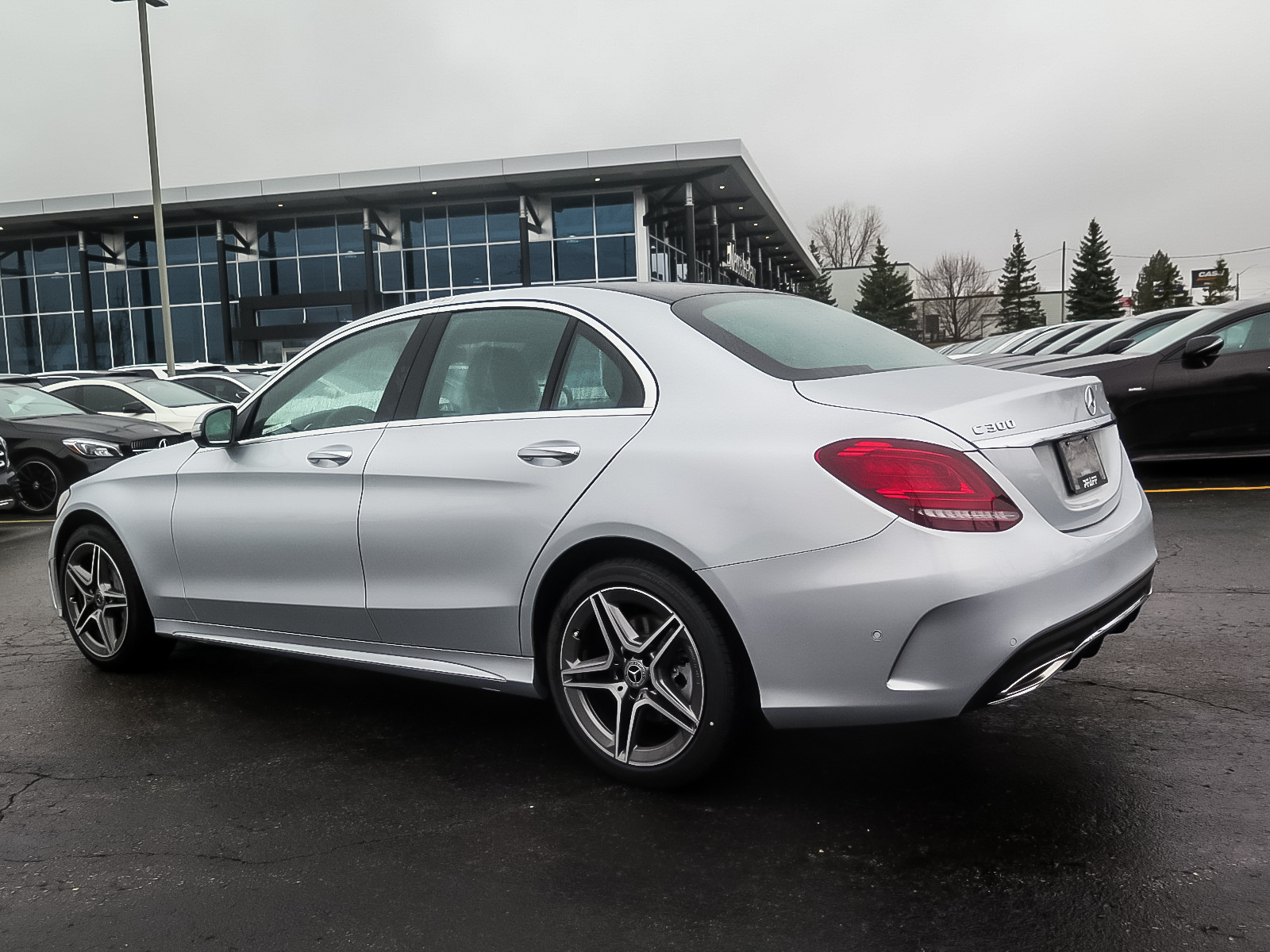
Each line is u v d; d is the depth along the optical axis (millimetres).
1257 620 4527
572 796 3041
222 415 3959
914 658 2551
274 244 34938
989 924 2264
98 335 36438
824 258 98188
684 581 2842
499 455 3184
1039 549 2590
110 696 4191
